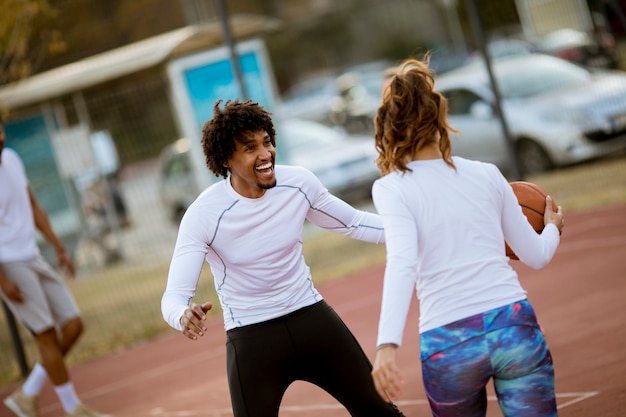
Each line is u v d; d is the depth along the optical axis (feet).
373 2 163.22
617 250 39.99
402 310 13.85
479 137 66.54
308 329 17.54
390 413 17.52
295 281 17.74
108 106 63.72
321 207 18.02
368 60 165.78
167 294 17.06
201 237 17.31
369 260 52.26
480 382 14.26
